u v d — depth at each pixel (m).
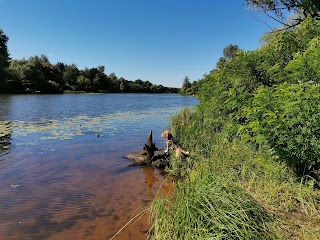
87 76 94.31
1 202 5.40
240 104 6.87
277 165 5.11
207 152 7.18
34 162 8.16
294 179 4.76
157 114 23.41
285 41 7.80
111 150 9.80
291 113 4.56
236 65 8.07
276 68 6.65
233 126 6.95
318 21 8.02
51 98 46.00
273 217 3.87
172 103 42.16
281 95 4.87
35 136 11.98
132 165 8.12
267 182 4.88
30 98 42.94
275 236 3.45
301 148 4.40
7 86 56.09
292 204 4.19
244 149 6.33
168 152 8.31
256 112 5.02
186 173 6.91
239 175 5.47
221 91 8.39
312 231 3.50
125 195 5.89
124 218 4.83
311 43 6.30
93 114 22.38
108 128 14.73
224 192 4.07
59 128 14.30
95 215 4.95
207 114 8.94
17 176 6.94
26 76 63.53
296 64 5.45
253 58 7.39
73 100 42.94
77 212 5.05
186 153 7.34
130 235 4.27
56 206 5.29
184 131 8.80
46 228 4.48
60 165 7.95
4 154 8.95
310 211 3.99
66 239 4.18
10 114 20.48
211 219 3.58
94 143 10.87
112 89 101.50
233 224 3.50
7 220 4.71
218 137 7.61
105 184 6.54
